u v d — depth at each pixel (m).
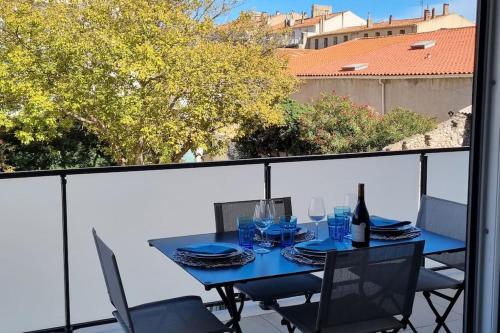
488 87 1.98
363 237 2.51
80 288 3.33
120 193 3.36
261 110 11.74
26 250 3.18
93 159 11.40
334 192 3.96
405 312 2.31
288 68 13.35
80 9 10.12
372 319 2.24
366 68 15.70
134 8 10.16
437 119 13.90
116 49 9.91
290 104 13.82
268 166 3.71
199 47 10.87
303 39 18.42
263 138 13.78
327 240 2.57
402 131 13.62
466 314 2.12
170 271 3.54
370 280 2.19
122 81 10.23
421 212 3.21
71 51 9.83
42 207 3.19
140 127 10.59
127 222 3.39
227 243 2.62
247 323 3.48
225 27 11.82
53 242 3.24
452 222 3.02
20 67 9.74
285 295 2.86
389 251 2.18
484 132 2.00
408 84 14.50
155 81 10.45
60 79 10.09
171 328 2.40
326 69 16.48
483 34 1.97
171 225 3.50
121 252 3.40
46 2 10.13
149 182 3.41
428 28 18.48
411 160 4.20
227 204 3.10
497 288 2.03
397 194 4.17
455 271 4.34
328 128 13.72
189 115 10.81
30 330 3.25
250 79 11.66
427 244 2.63
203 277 2.13
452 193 4.36
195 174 3.53
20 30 9.81
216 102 11.04
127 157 10.88
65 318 3.31
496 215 2.00
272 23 13.08
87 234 3.31
